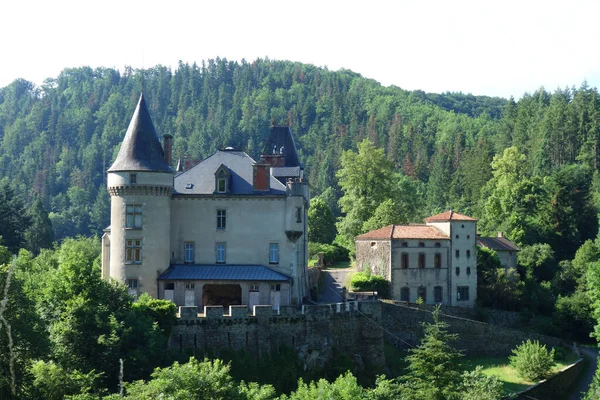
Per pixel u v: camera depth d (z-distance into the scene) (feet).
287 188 235.61
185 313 191.72
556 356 267.39
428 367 179.11
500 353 266.16
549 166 523.70
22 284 150.10
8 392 126.82
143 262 227.20
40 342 141.69
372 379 216.74
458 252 301.63
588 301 307.78
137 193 227.81
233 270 231.30
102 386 162.91
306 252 267.80
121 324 170.09
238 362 192.95
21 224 400.67
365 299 260.01
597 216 430.20
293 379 196.44
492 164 478.18
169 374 135.23
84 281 177.06
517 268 351.46
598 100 599.98
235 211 236.22
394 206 358.43
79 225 650.84
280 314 203.31
